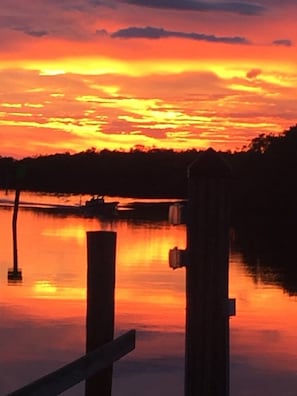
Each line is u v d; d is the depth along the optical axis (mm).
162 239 34594
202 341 5871
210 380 5863
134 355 12922
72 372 5594
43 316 16172
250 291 19719
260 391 11375
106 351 6016
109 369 6242
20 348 13414
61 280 21391
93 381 6234
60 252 28953
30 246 31188
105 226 43000
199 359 5871
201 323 5879
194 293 5891
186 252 5906
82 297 18516
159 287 19781
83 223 45281
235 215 58062
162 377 11789
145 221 47469
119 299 17969
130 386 11328
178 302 17688
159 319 15797
